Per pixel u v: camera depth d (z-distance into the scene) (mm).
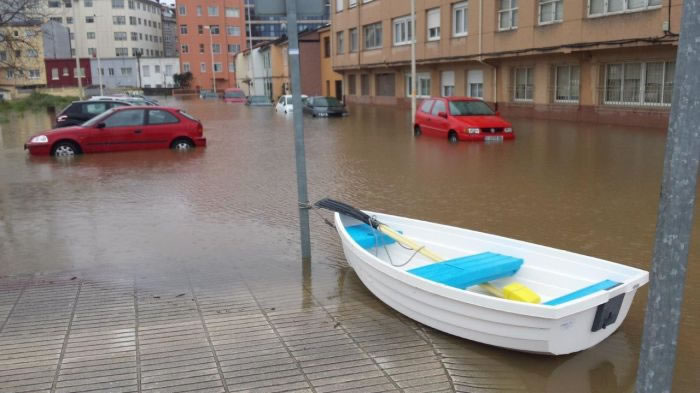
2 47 38156
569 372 4195
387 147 17562
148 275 6141
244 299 5418
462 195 10266
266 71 67875
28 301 5352
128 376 3996
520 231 7926
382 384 3920
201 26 99312
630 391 3973
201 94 76125
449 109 19266
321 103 33625
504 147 16656
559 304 4098
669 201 2475
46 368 4102
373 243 5961
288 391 3818
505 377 4090
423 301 4668
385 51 38625
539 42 24453
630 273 4609
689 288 5656
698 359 4395
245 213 9125
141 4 109125
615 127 21203
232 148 18266
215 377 3988
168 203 9914
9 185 11805
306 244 6617
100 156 16438
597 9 21672
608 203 9414
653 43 19391
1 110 43500
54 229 8188
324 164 14336
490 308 4223
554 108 25203
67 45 88812
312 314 5055
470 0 28859
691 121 2398
